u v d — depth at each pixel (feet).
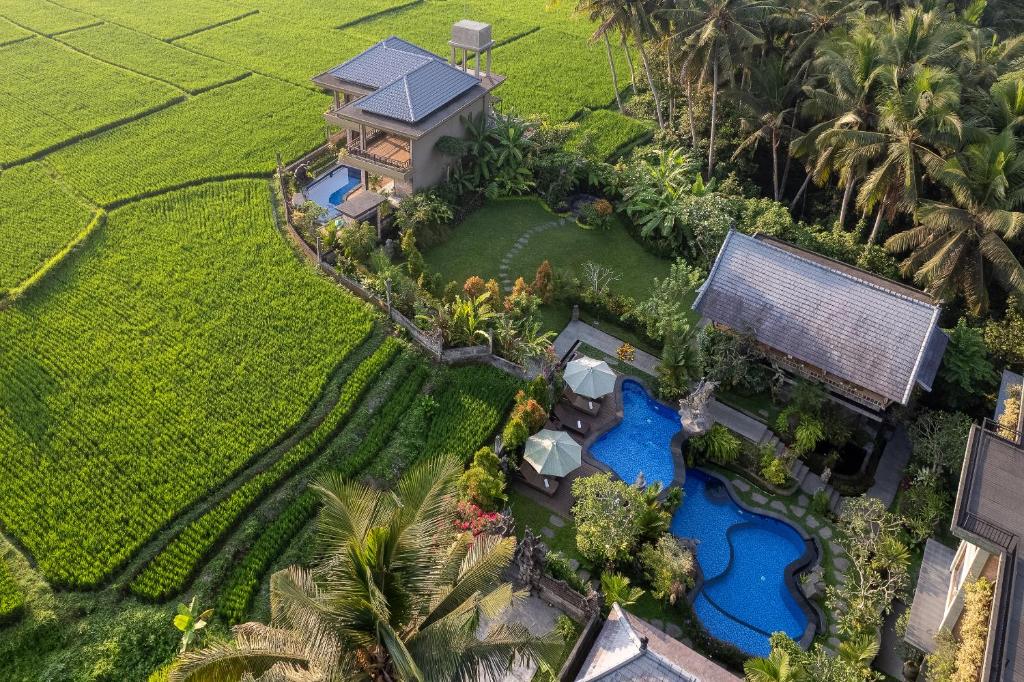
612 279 172.04
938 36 168.35
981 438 100.48
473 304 150.41
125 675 95.71
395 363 143.33
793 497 128.67
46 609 101.45
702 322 161.07
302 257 167.12
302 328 148.36
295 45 267.59
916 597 108.17
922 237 148.66
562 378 141.38
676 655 95.04
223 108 224.74
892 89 153.07
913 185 146.20
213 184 189.67
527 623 106.42
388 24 290.76
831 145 158.61
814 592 113.19
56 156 197.16
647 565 111.45
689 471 132.67
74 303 150.92
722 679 92.58
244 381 136.77
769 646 108.27
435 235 175.73
